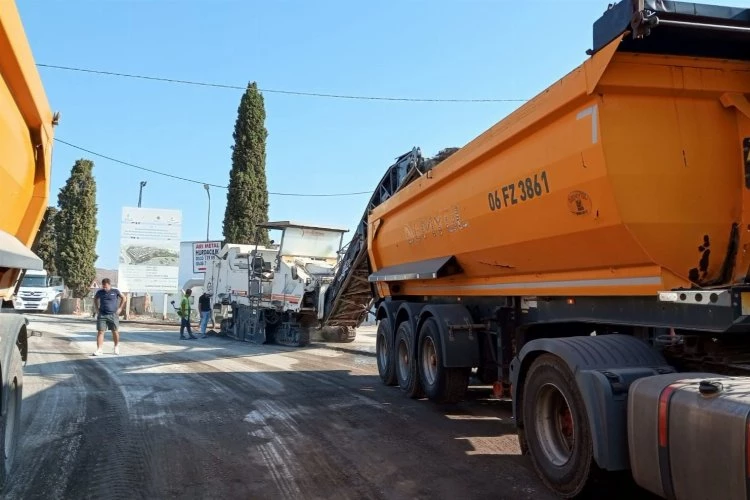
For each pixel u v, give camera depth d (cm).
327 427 675
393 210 949
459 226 696
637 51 421
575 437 427
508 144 569
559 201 492
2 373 438
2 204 511
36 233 643
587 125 443
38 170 600
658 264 437
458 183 693
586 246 488
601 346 437
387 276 971
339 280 1346
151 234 2906
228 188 3142
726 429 296
